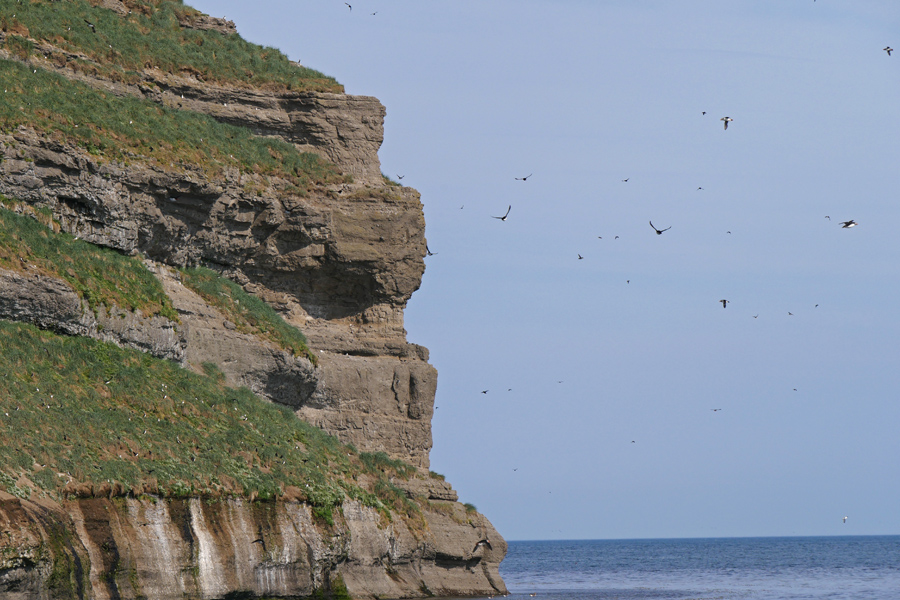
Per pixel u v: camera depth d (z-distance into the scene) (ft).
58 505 628.28
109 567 645.51
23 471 631.97
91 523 647.15
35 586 579.48
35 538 582.35
